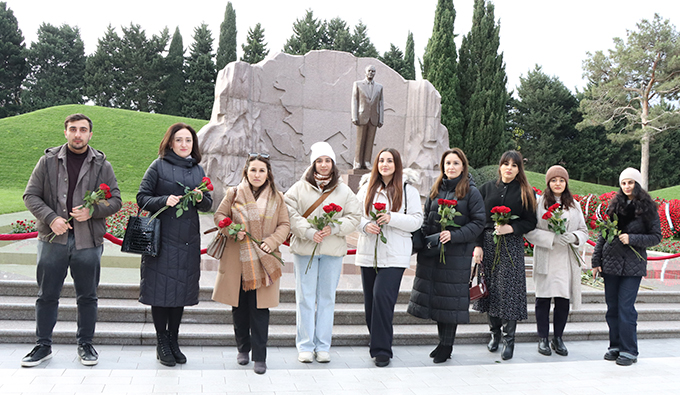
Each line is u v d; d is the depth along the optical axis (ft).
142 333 13.25
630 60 84.89
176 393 9.86
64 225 11.04
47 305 11.43
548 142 117.70
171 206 11.41
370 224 12.67
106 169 12.00
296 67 37.86
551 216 13.79
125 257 20.76
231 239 11.99
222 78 35.40
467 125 73.56
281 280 17.85
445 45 71.00
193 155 12.76
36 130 71.61
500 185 14.52
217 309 14.66
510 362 13.61
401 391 10.70
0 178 58.95
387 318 12.71
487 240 14.39
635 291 13.87
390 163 13.14
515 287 13.71
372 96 30.73
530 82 120.78
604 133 118.11
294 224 12.42
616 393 11.10
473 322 16.58
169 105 134.82
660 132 89.15
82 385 9.99
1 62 136.36
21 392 9.42
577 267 14.46
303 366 12.39
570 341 16.25
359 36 129.18
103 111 81.51
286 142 37.58
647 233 13.91
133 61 131.23
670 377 12.39
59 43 141.38
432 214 13.84
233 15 127.34
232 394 10.01
